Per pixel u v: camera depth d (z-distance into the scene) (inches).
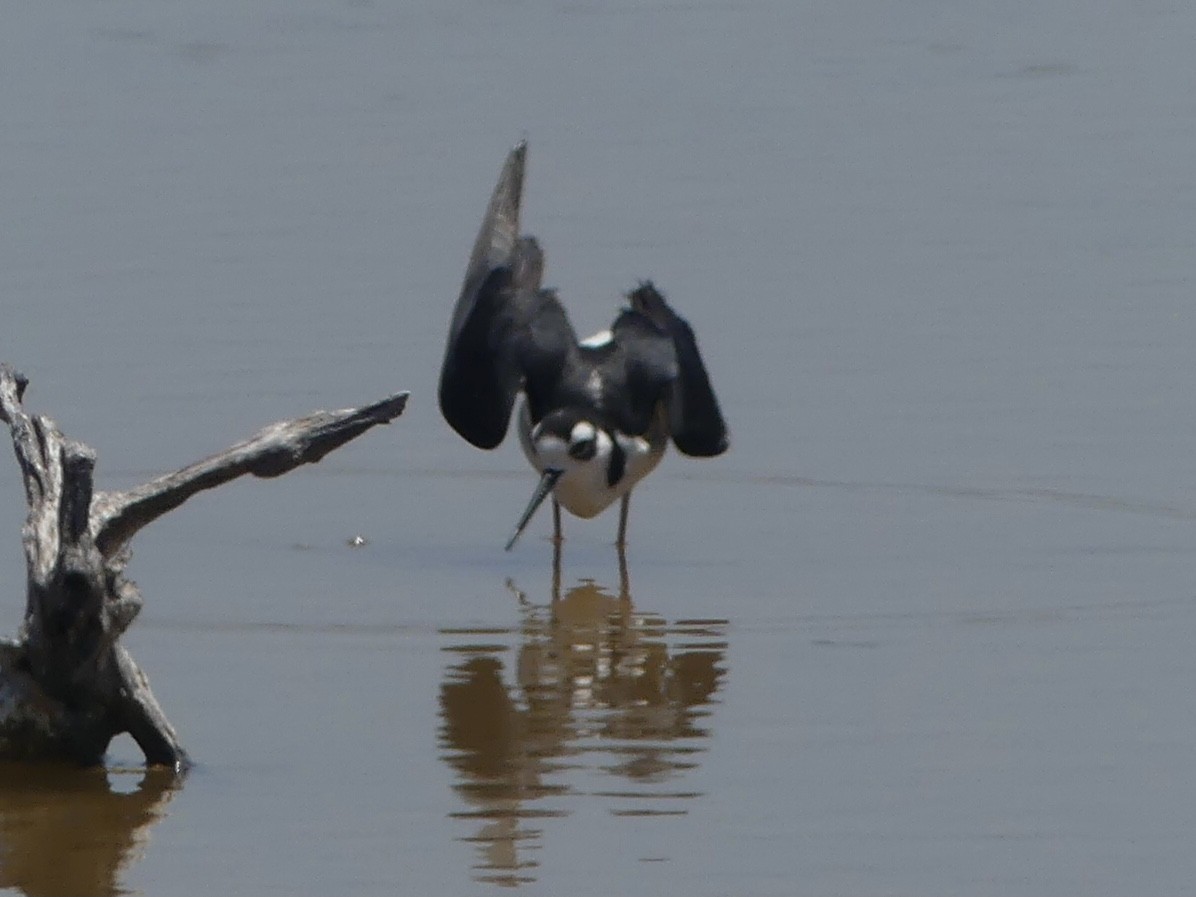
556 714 488.4
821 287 791.1
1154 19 1111.6
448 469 694.5
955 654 522.0
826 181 898.1
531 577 597.3
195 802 439.5
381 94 1010.7
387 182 898.1
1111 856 410.0
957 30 1104.8
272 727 480.7
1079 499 641.0
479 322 633.6
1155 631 535.8
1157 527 616.7
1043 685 499.5
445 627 551.8
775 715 485.1
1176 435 675.4
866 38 1095.0
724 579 590.6
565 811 433.1
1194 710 481.7
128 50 1071.6
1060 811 430.3
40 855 413.4
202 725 481.4
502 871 405.7
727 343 746.2
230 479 454.3
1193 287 783.7
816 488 664.4
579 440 614.9
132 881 402.3
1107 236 834.2
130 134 955.3
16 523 618.8
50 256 818.8
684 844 416.2
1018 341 744.3
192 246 829.2
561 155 932.0
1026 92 1005.2
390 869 406.0
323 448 455.8
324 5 1154.7
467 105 994.1
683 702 494.0
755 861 409.1
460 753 464.1
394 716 487.5
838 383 719.1
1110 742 464.8
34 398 695.1
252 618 556.4
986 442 677.3
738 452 687.7
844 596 571.8
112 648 450.3
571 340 641.0
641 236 839.7
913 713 483.2
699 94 1010.7
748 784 445.1
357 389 708.0
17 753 458.9
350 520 647.8
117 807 436.5
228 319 762.2
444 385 632.4
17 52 1068.5
